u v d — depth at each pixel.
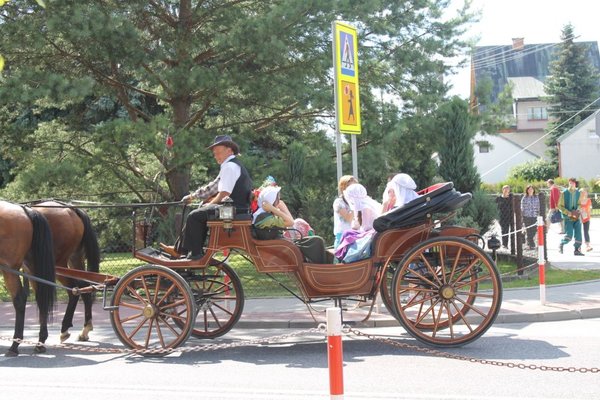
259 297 17.88
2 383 9.76
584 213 27.39
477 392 8.76
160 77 22.06
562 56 86.81
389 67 23.88
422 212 11.52
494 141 89.62
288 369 10.32
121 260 24.50
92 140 24.14
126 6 21.66
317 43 22.38
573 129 82.75
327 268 11.54
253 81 21.70
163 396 8.95
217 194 12.09
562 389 8.81
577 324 13.63
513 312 14.21
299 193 21.64
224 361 10.97
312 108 23.86
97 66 23.42
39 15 21.11
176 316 11.55
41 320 11.88
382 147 22.45
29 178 20.31
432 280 11.85
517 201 21.36
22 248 11.79
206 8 22.31
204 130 22.91
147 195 25.55
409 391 8.88
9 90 19.44
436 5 25.05
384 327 13.73
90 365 10.88
